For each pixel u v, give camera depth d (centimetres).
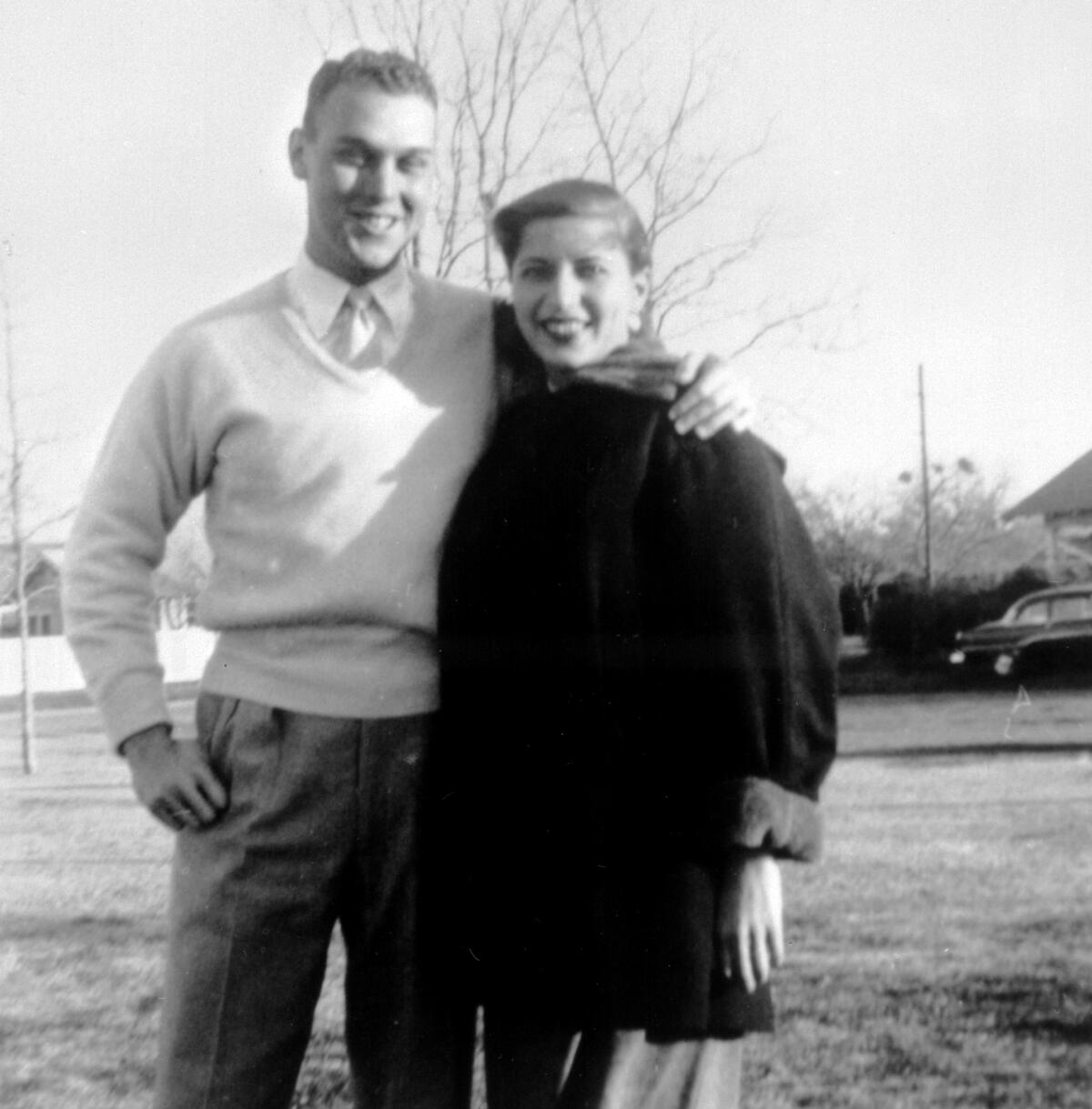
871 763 1005
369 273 257
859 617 1552
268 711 254
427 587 256
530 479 252
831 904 557
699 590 239
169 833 796
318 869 255
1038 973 455
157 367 259
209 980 257
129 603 261
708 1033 242
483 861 255
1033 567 1587
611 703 246
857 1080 376
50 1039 423
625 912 246
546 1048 256
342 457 254
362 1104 263
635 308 264
